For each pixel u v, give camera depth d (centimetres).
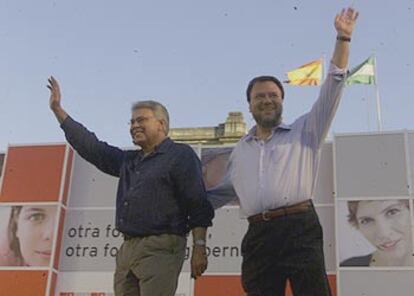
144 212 399
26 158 1089
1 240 1034
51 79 464
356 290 913
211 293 959
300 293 383
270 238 392
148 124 425
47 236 1023
